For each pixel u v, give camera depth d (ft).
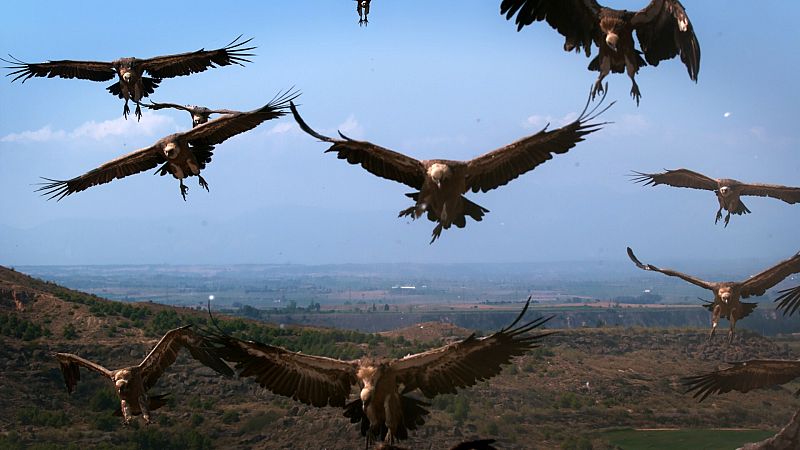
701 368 355.77
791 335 412.77
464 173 43.14
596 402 296.51
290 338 343.26
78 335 306.35
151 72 76.38
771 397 294.05
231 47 74.74
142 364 55.88
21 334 298.15
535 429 259.60
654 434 268.00
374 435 36.70
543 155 43.04
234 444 238.48
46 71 75.72
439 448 226.99
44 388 265.95
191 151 65.21
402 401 37.09
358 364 37.50
